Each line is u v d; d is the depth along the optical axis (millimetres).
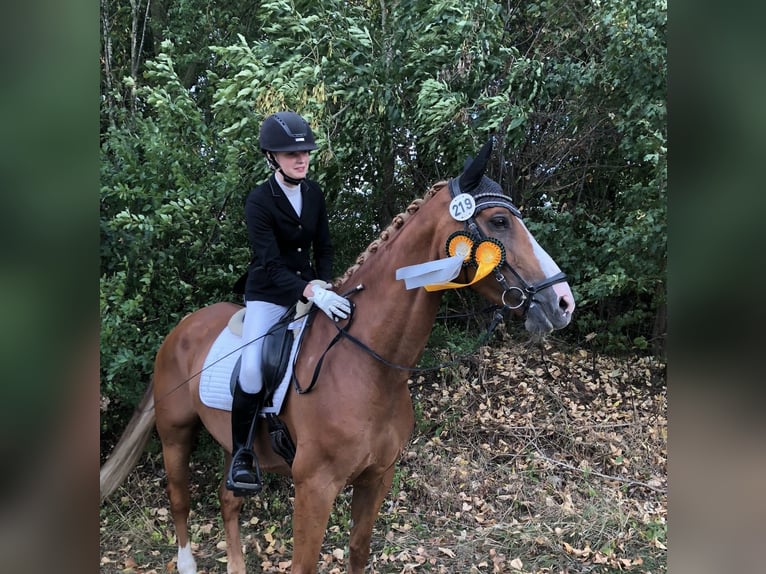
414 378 4477
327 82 3350
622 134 4211
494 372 4711
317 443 1856
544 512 3264
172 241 3494
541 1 4250
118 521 3186
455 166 3734
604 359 5098
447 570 2799
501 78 3908
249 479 2049
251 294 2164
